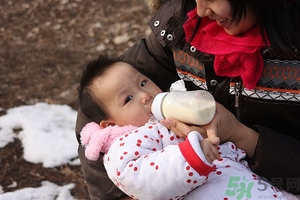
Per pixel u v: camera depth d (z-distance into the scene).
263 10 1.54
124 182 1.69
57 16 5.40
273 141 1.75
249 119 1.85
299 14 1.56
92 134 1.92
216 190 1.73
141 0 5.55
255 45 1.63
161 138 1.79
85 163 2.03
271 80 1.72
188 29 1.79
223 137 1.79
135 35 5.02
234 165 1.78
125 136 1.78
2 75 4.39
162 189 1.63
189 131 1.71
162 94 1.81
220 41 1.72
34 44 4.92
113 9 5.46
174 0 2.00
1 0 5.68
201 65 1.87
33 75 4.39
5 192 3.12
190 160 1.58
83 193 3.13
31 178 3.24
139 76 1.95
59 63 4.57
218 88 1.85
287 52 1.59
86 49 4.83
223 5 1.54
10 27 5.21
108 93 1.92
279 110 1.77
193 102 1.70
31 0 5.68
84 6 5.54
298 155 1.74
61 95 4.11
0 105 3.97
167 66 2.08
